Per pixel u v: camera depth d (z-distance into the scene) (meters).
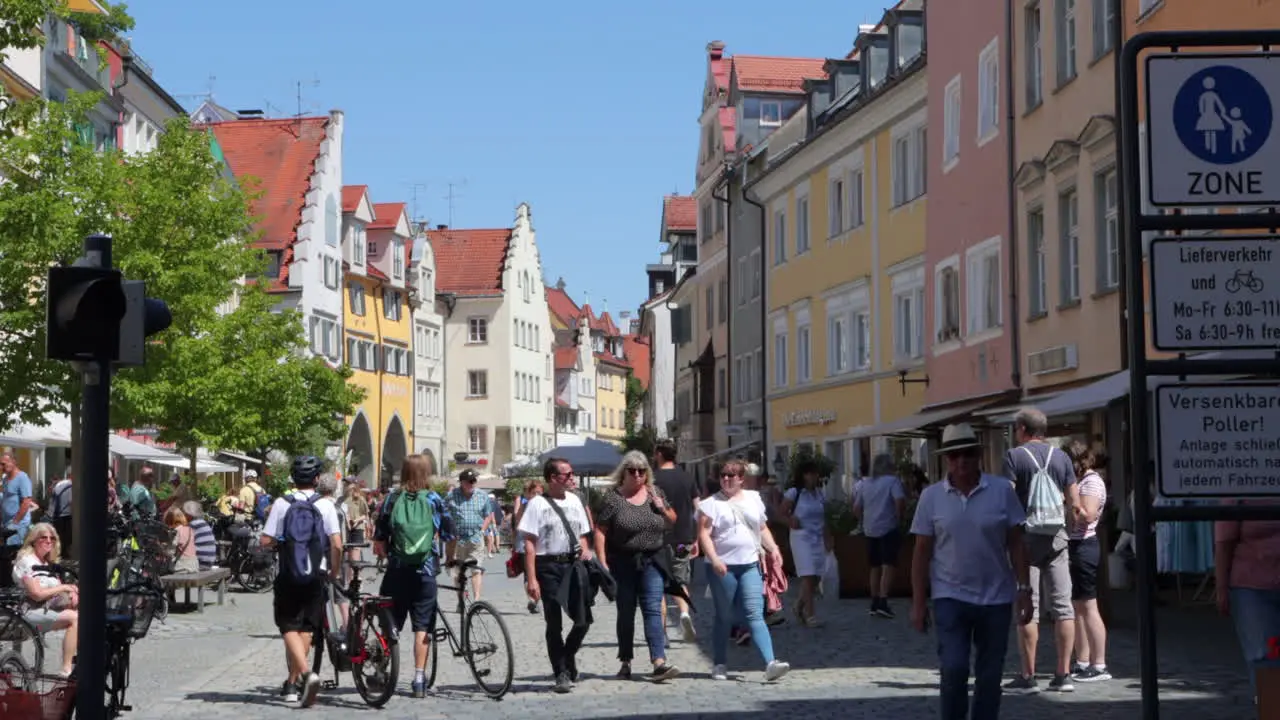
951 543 9.90
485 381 100.50
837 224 44.06
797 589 27.09
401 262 88.38
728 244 57.19
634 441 68.62
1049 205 27.84
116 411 33.12
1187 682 13.27
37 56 39.72
